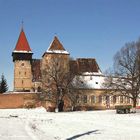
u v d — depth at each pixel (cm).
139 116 6334
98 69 13050
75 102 10238
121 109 7825
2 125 3759
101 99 12131
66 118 5816
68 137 2756
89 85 12088
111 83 9319
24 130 3138
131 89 8906
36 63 14100
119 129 3569
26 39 14275
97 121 4931
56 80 9856
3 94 11819
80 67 13000
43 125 4003
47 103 10838
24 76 13888
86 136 2862
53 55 11706
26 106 11688
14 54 13950
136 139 2677
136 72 8862
